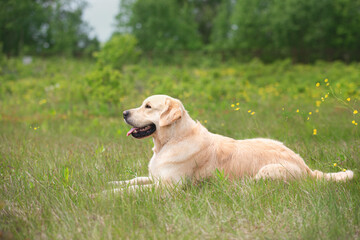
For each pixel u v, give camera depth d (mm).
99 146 5680
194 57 33500
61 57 31125
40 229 3113
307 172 4266
